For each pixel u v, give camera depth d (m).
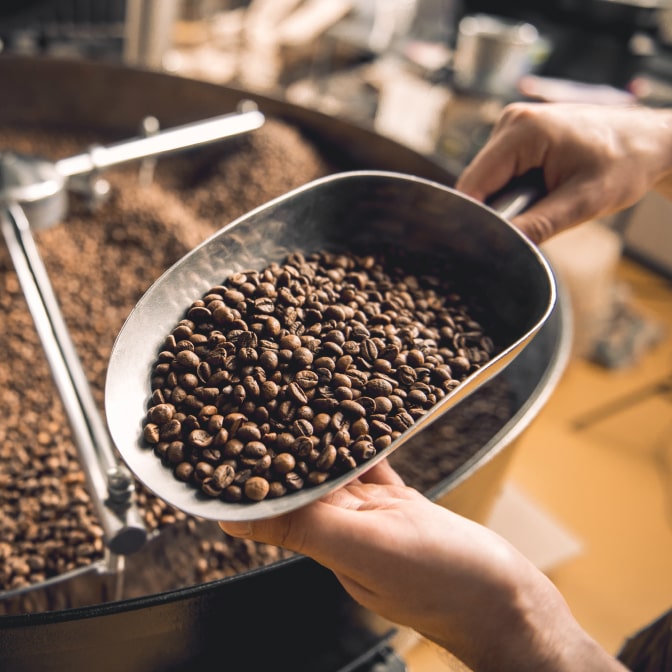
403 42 2.57
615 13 1.89
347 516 0.48
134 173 1.44
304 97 2.15
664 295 2.13
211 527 0.77
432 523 0.48
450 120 1.88
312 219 0.67
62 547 0.74
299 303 0.62
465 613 0.48
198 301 0.59
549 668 0.49
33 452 0.85
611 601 1.27
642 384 1.81
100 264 1.16
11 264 1.09
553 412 1.69
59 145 1.49
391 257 0.71
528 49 1.80
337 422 0.55
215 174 1.45
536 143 0.73
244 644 0.69
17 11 1.84
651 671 0.70
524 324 0.62
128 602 0.58
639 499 1.49
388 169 1.45
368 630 0.77
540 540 1.22
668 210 2.11
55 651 0.59
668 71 1.91
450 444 0.96
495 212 0.65
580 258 1.60
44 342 0.67
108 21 2.01
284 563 0.62
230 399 0.56
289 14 2.51
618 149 0.73
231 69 2.18
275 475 0.52
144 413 0.54
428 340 0.63
